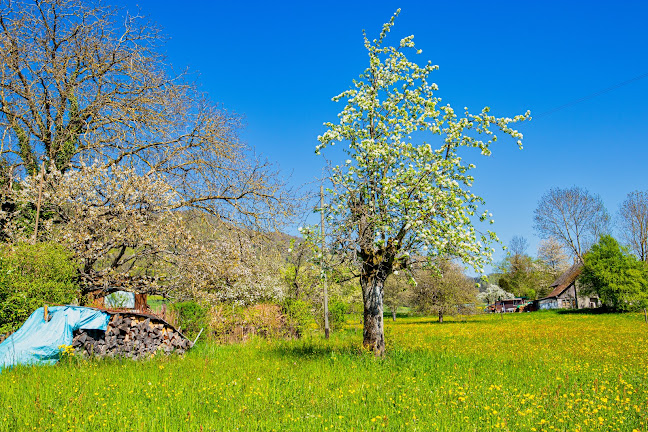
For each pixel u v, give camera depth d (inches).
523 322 1747.0
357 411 277.4
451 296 1840.6
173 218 669.3
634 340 846.5
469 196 471.8
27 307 460.4
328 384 360.5
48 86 683.4
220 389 326.3
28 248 498.6
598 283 2145.7
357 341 721.0
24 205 613.3
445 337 994.1
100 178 639.1
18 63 651.5
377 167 498.6
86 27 704.4
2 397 288.7
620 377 396.2
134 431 227.8
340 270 527.5
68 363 429.1
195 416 259.3
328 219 494.6
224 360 510.6
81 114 707.4
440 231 452.4
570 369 456.4
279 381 366.0
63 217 628.7
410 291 1932.8
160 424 242.1
